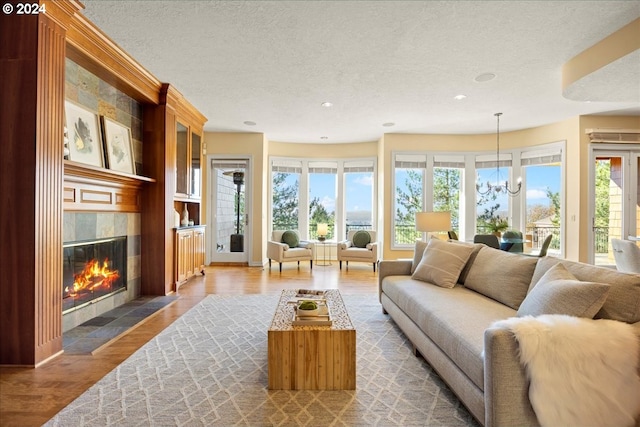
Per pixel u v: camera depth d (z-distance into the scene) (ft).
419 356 8.27
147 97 12.92
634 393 4.45
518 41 9.77
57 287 8.07
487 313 6.97
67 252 9.82
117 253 12.37
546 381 4.39
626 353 4.49
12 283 7.45
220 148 21.81
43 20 7.64
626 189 17.47
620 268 11.52
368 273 19.63
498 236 17.03
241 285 16.17
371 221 24.40
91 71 10.55
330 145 24.75
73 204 9.80
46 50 7.71
